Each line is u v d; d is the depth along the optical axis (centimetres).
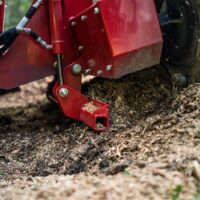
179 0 541
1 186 445
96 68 529
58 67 538
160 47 519
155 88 569
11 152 557
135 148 474
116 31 498
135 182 384
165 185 377
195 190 374
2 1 525
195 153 420
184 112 501
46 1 533
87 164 493
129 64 513
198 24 530
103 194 368
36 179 449
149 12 510
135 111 554
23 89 825
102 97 569
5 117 679
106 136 519
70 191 376
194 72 547
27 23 531
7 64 533
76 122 568
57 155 528
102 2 493
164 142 460
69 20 536
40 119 661
